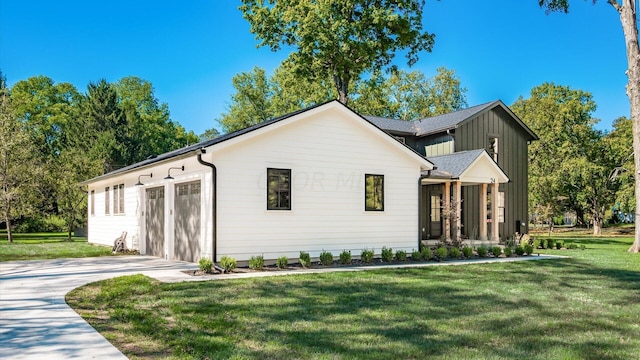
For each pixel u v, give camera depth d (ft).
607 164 119.96
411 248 53.21
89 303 26.37
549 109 124.16
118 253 59.16
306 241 45.96
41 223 125.08
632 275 38.29
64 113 156.76
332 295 27.99
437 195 77.25
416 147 83.87
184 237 47.60
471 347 17.51
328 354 16.38
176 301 25.98
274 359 15.81
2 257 53.16
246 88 167.43
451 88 165.48
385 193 51.60
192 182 46.16
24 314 23.30
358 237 49.37
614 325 21.22
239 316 22.33
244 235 42.52
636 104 62.90
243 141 42.80
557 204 116.26
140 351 16.99
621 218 167.02
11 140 80.94
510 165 82.99
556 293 29.43
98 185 81.25
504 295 28.53
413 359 15.94
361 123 49.49
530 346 17.71
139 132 157.17
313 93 110.93
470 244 64.64
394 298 27.20
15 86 153.69
